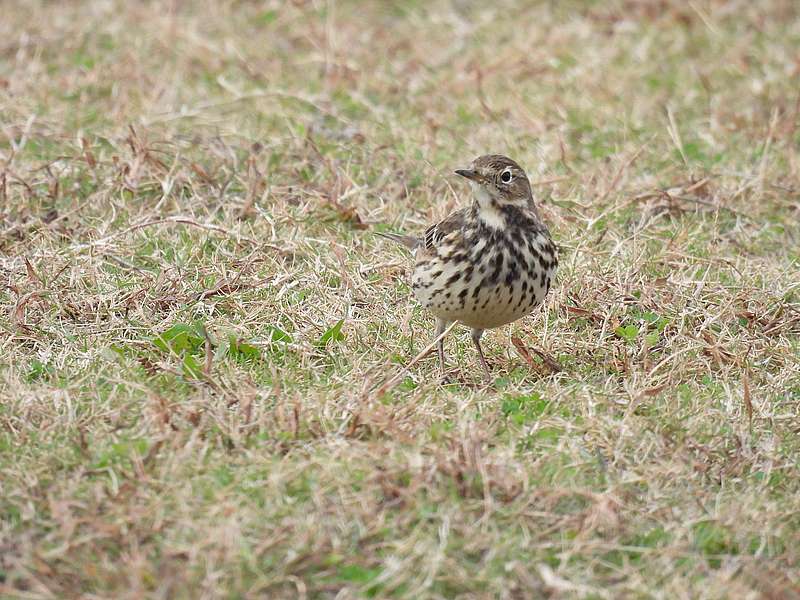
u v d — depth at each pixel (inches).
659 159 687.7
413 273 477.4
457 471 389.1
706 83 774.5
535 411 446.3
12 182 613.3
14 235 578.6
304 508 378.9
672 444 425.1
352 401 437.7
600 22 876.6
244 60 794.8
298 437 419.2
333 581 353.7
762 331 520.7
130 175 625.6
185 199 621.3
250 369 472.1
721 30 875.4
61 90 742.5
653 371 468.8
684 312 520.7
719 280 559.2
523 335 509.0
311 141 666.8
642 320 517.7
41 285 527.8
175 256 561.0
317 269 553.0
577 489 392.2
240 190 633.6
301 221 600.7
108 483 391.2
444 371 476.7
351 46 831.1
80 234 582.6
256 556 357.1
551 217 610.5
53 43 808.9
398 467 394.6
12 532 369.4
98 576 348.2
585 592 352.2
